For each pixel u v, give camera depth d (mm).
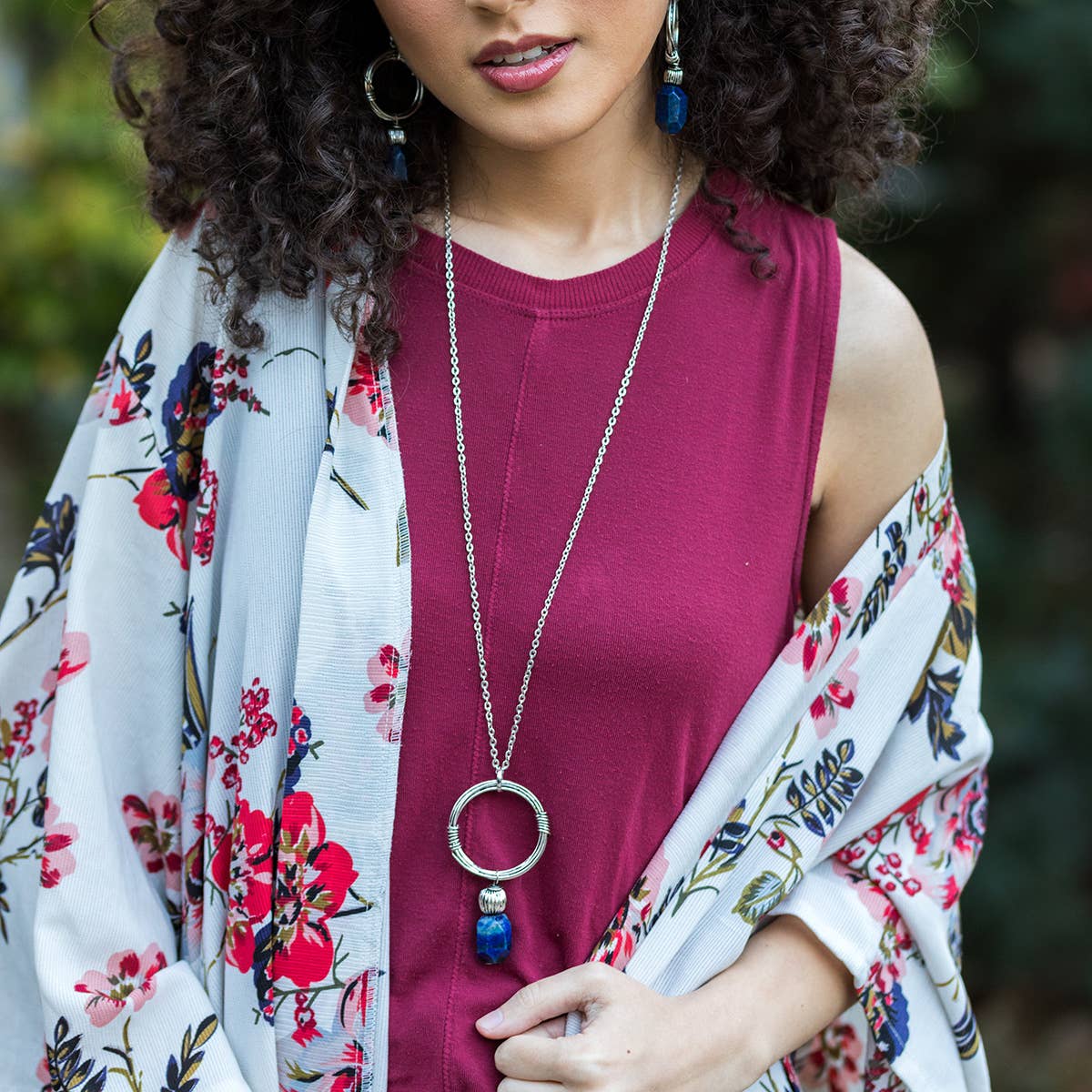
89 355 5488
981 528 5203
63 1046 1713
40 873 1835
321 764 1699
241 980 1720
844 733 1892
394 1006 1767
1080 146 4852
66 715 1771
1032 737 4598
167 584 1828
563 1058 1662
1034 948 4508
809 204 2025
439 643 1736
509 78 1634
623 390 1799
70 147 5246
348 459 1741
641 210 1901
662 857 1796
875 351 1882
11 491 6074
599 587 1741
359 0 1842
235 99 1805
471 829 1762
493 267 1819
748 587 1804
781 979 1840
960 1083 1908
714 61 1889
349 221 1783
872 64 1931
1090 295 5199
